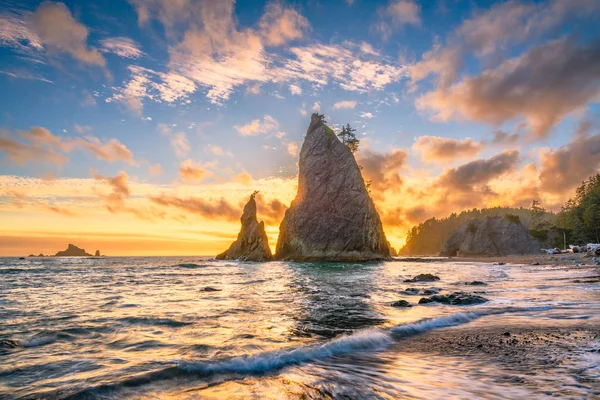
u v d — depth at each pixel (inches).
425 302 607.5
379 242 3334.2
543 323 404.2
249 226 3622.0
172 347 304.8
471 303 582.9
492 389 199.0
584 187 5036.9
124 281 1160.2
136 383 211.6
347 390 200.5
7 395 191.5
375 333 349.4
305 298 685.3
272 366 249.9
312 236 3289.9
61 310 518.3
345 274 1560.0
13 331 368.5
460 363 257.1
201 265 2657.5
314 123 3782.0
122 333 361.7
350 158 3442.4
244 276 1434.5
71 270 1930.4
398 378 223.6
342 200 3304.6
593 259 2048.5
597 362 249.6
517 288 818.2
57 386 205.8
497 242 4879.4
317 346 297.9
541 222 5930.1
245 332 369.7
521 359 261.6
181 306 565.0
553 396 185.2
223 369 240.2
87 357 272.1
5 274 1563.7
